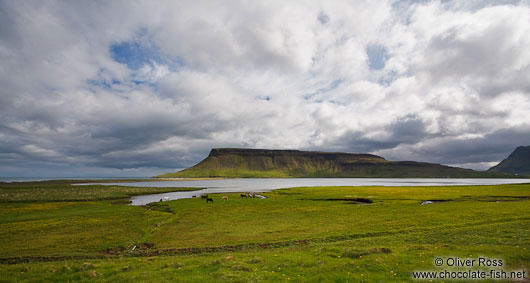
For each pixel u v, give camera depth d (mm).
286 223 42781
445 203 61656
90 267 21734
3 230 40094
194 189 152375
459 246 24406
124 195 109938
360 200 79438
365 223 40125
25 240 34250
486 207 50938
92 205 74250
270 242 31297
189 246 30781
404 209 53125
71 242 33281
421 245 25156
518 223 33844
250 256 23875
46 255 27922
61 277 19531
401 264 19516
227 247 29875
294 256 22719
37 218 51062
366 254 22297
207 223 44406
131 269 21078
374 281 16406
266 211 56781
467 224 35656
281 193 112688
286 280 16906
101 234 37531
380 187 131375
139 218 50688
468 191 95375
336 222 42094
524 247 23062
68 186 147125
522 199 71312
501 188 105125
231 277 17703
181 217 51219
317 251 24453
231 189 158750
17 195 97062
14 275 20266
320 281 16656
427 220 39719
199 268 20219
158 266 21484
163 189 144250
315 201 78375
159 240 33844
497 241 25672
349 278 16875
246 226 41188
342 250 23891
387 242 28172
